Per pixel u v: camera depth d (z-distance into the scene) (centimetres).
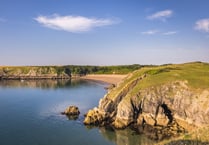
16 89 18688
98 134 6925
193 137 3134
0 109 10375
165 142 3209
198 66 10850
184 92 7756
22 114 9356
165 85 8294
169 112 8081
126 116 7819
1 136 6650
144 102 8131
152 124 7744
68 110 9356
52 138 6525
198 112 7106
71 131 7162
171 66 11294
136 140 6412
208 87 7525
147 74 9725
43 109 10319
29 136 6669
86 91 16875
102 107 8506
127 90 9025
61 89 18412
